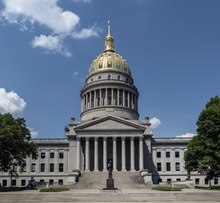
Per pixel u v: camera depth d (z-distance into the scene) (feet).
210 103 248.73
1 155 232.73
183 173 366.02
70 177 274.98
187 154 239.71
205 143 227.61
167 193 176.65
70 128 361.51
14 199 168.55
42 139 375.45
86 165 322.96
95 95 407.44
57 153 370.73
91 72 434.71
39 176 362.12
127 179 281.54
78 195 173.47
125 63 440.04
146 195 173.27
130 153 331.36
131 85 419.13
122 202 162.81
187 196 171.94
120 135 330.95
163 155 372.79
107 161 336.08
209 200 169.07
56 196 170.71
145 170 299.17
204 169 227.40
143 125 349.82
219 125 228.43
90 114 401.29
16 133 240.94
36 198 169.48
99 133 331.36
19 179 360.89
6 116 251.60
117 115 392.88
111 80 411.34
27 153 261.03
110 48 458.09
